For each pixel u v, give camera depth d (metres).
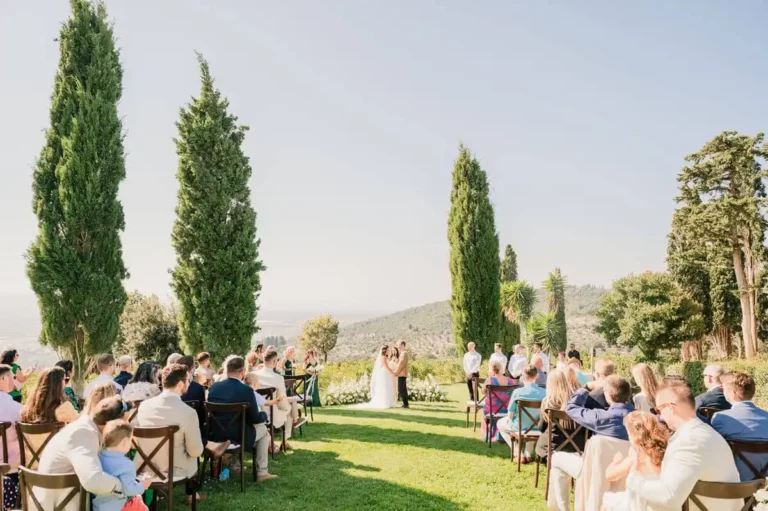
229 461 7.18
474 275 21.50
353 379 17.02
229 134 14.76
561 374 6.68
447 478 7.02
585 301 155.00
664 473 3.58
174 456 5.41
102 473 3.77
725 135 40.06
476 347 21.34
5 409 5.49
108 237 13.04
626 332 38.31
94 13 13.68
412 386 16.56
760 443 4.46
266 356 8.38
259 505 5.91
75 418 5.20
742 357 40.12
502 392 9.08
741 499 3.54
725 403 6.10
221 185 14.23
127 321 24.86
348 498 6.17
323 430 10.38
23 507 3.85
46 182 12.80
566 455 5.68
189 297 14.09
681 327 36.44
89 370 12.62
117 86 13.90
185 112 14.44
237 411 6.41
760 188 40.44
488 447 8.84
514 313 31.84
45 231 12.34
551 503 5.82
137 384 6.90
